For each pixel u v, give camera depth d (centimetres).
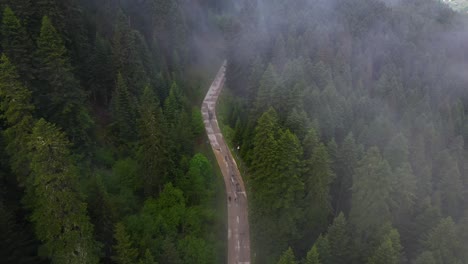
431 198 5328
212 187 6131
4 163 3991
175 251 4147
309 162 5050
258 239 5469
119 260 3572
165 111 6731
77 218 3241
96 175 4250
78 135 4959
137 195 5247
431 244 4341
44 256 3559
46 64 4662
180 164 5734
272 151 4991
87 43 6525
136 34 7469
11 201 3953
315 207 5147
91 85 6306
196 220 5156
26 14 5166
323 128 6556
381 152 6309
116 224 3666
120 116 5762
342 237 4550
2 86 3484
